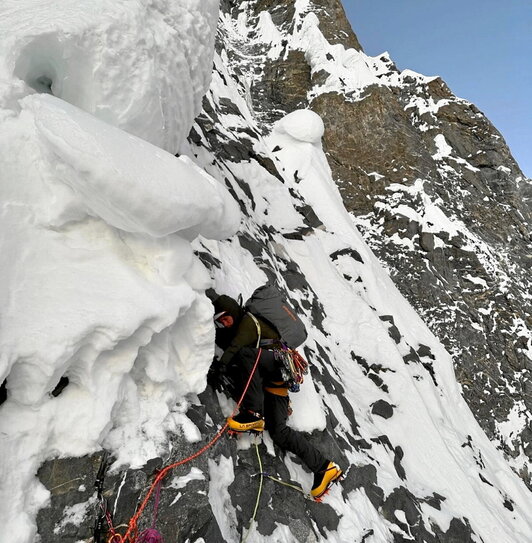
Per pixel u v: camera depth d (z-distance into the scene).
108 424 1.79
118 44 2.19
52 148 1.69
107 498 1.74
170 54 2.58
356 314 6.15
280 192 7.10
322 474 2.75
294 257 6.36
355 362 5.73
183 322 2.17
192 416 2.23
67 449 1.69
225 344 2.73
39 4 2.21
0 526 1.47
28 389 1.62
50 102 1.79
